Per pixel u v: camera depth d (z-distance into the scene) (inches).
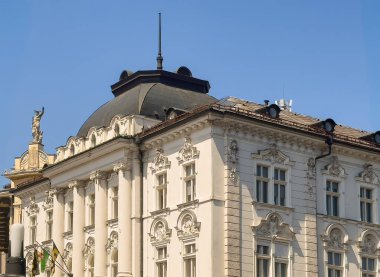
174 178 1776.6
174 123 1763.0
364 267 1895.9
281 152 1792.6
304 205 1806.1
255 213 1708.9
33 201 2322.8
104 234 1929.1
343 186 1904.5
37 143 2694.4
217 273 1624.0
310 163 1844.2
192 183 1732.3
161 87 2046.0
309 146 1851.6
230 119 1694.1
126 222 1847.9
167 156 1808.6
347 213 1894.7
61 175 2126.0
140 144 1878.7
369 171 1968.5
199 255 1660.9
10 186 2728.8
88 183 2037.4
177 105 2009.1
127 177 1871.3
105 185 1961.1
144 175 1871.3
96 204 1953.7
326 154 1871.3
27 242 2311.8
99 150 1929.1
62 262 2037.4
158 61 2170.3
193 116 1708.9
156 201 1822.1
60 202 2137.1
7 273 713.0
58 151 2186.3
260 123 1740.9
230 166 1692.9
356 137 2023.9
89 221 2012.8
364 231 1913.1
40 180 2257.6
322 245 1818.4
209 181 1668.3
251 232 1690.5
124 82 2129.7
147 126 1918.1
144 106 1967.3
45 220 2236.7
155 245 1796.3
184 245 1712.6
